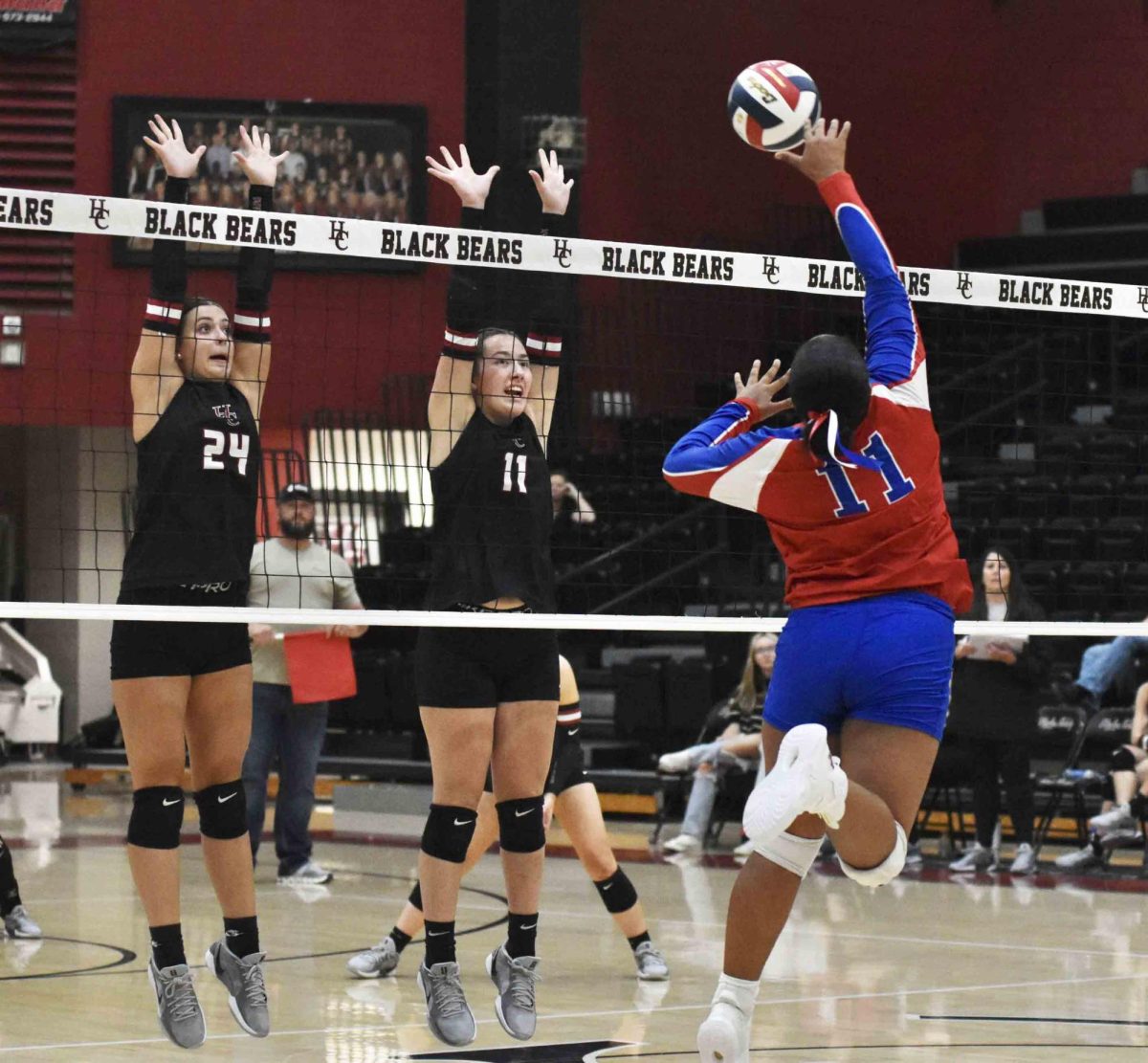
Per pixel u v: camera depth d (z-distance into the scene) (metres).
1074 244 25.39
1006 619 13.95
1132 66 26.84
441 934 7.04
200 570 6.71
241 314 7.14
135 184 22.91
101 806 20.12
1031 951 10.05
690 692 18.31
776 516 6.05
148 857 6.54
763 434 6.02
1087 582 19.03
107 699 28.22
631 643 22.14
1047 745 15.91
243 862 6.81
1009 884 13.38
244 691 6.81
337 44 23.36
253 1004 6.74
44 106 22.94
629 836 16.84
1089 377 24.39
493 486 7.29
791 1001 8.45
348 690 13.15
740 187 26.48
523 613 7.16
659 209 25.91
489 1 22.97
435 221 23.33
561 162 22.88
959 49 27.98
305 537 13.15
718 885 13.17
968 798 16.83
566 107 23.11
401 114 23.28
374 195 23.27
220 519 6.78
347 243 7.38
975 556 20.00
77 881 13.15
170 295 6.88
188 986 6.55
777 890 5.88
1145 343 24.69
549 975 9.27
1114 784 14.29
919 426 5.98
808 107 6.84
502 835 7.31
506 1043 7.44
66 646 28.30
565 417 15.88
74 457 26.88
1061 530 19.98
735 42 26.53
